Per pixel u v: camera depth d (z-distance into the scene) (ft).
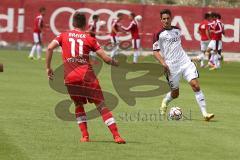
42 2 433.07
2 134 131.54
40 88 216.33
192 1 492.54
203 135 135.85
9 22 432.66
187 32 431.43
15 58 361.30
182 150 119.03
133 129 141.38
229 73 320.91
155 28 432.25
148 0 486.38
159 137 132.16
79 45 123.54
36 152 114.21
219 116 165.58
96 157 110.93
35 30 362.53
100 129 140.36
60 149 117.29
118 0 497.87
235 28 429.79
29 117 154.30
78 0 470.39
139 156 112.78
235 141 129.70
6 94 198.08
